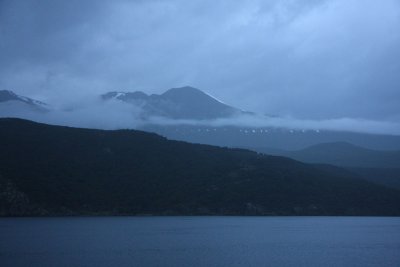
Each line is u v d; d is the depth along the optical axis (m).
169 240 131.88
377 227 184.88
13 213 191.75
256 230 166.12
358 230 171.00
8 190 195.12
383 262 96.50
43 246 114.75
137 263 91.56
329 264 93.56
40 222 180.12
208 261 95.12
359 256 104.56
